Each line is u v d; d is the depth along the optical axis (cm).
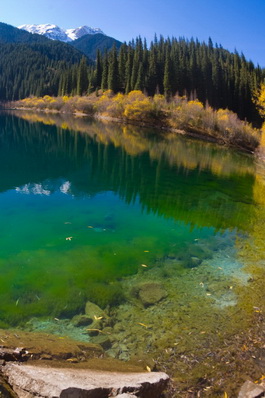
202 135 4081
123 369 427
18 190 1402
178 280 719
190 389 412
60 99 8250
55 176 1728
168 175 1919
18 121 5041
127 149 2819
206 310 601
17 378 325
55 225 1016
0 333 477
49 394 288
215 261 822
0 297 609
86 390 307
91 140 3234
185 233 1016
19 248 830
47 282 676
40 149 2573
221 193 1563
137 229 1032
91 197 1378
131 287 685
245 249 905
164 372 443
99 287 670
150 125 4938
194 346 501
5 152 2342
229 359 473
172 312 594
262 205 1392
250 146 3422
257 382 429
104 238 941
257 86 6281
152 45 7838
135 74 6412
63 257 798
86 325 550
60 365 401
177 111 4675
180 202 1373
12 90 11575
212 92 6212
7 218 1044
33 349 423
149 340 515
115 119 5725
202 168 2203
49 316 569
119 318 575
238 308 610
